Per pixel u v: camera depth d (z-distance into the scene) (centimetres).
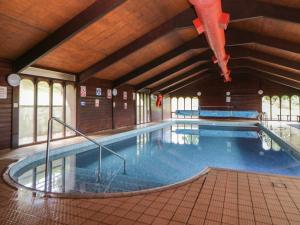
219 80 1670
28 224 198
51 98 707
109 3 455
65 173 490
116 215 214
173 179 462
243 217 210
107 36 625
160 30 659
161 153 721
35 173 470
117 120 1108
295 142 689
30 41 518
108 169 534
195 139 973
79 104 827
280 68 1073
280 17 475
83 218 209
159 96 1627
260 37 692
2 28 446
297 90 1462
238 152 731
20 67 561
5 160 445
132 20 585
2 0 387
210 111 1650
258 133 1122
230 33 729
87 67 783
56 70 712
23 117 634
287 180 308
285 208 228
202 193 265
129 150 760
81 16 484
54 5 439
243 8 513
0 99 540
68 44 596
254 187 283
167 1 551
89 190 389
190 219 206
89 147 712
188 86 1761
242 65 1151
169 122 1467
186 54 1016
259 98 1564
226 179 312
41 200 247
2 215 214
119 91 1131
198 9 299
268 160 629
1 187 288
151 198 251
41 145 620
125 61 869
